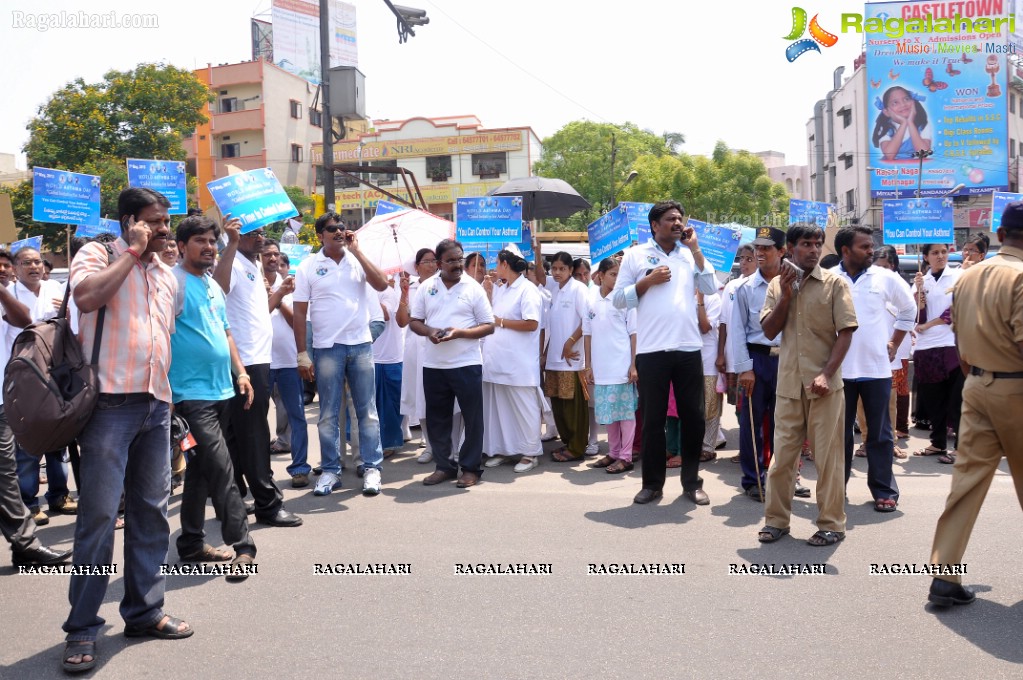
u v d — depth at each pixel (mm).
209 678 3346
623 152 38531
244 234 5773
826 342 4930
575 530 5312
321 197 14570
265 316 5715
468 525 5461
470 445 6656
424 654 3525
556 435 8820
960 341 4031
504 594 4207
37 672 3443
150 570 3738
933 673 3273
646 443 5961
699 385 5945
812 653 3473
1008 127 32969
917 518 5469
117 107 26547
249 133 40781
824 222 10203
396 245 7812
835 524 4973
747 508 5828
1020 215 3898
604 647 3564
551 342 7691
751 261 7047
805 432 5055
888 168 33875
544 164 39531
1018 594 4082
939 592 3893
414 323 6695
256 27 43594
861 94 38000
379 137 41750
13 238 6828
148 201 3730
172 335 4496
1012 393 3771
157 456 3771
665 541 5059
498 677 3295
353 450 7375
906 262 9711
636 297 5883
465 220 8617
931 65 33125
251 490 5504
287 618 3957
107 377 3564
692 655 3473
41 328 3494
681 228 5941
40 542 5113
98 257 3629
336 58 45312
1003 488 6121
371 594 4242
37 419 3299
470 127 40750
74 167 25500
